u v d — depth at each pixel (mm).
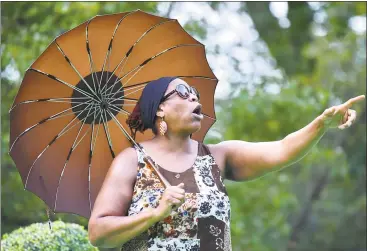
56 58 6277
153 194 5895
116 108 6570
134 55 6488
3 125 15938
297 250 29109
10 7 16312
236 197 21500
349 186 29219
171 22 6371
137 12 6195
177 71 6668
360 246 30703
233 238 20750
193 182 5977
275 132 20734
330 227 31062
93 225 5793
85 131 6551
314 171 29203
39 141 6480
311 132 6168
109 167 6609
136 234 5645
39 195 6488
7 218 15867
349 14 24719
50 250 8398
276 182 23844
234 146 6441
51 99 6406
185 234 5816
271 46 25625
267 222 23094
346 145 24781
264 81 23219
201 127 6812
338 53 27188
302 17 24906
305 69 25953
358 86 25953
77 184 6586
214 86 6754
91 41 6312
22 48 16172
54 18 16312
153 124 6207
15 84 16172
